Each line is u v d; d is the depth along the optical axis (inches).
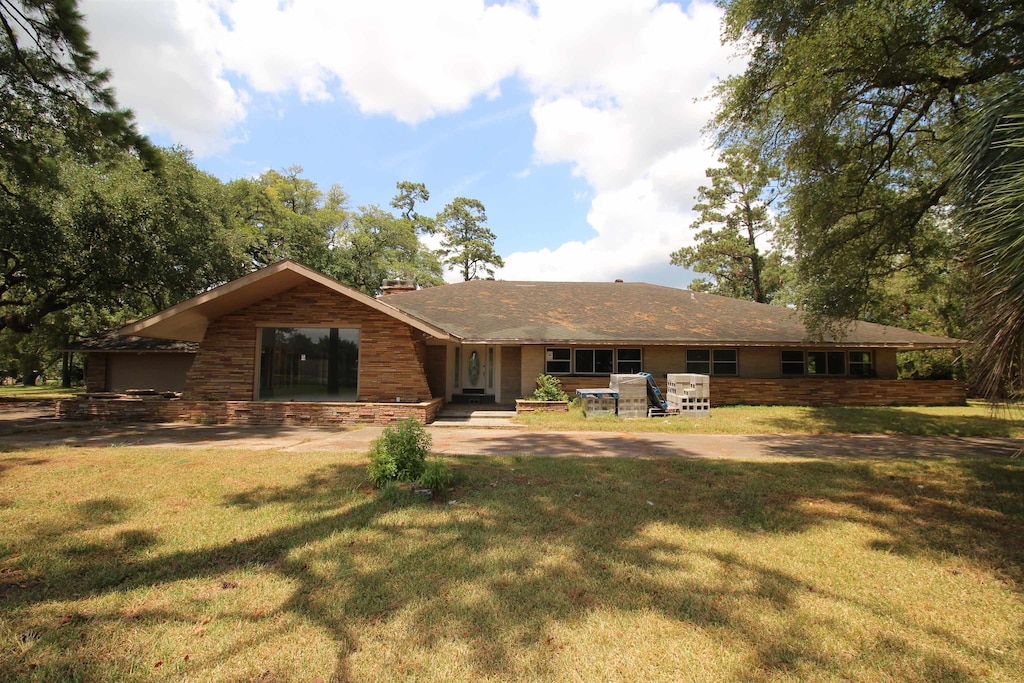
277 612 137.3
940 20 386.3
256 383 566.3
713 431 506.3
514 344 695.1
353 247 1488.7
